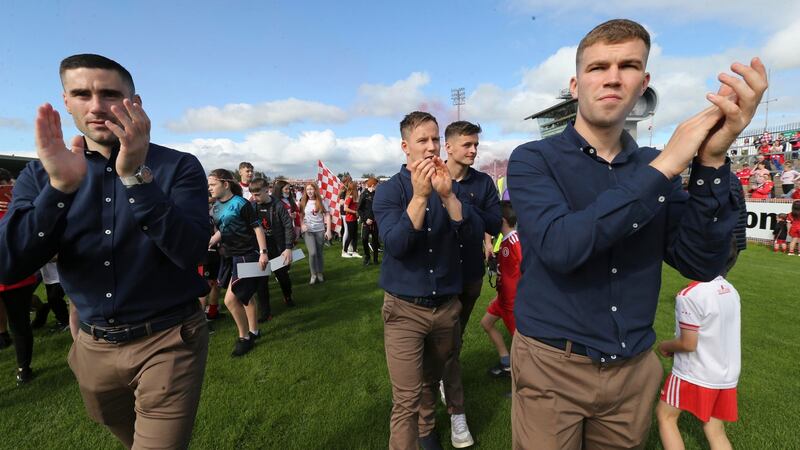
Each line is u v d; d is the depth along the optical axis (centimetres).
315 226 634
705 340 186
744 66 86
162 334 147
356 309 498
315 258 642
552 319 120
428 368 217
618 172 119
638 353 117
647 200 93
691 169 104
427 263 192
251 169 713
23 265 127
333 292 585
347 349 374
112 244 140
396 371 193
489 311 309
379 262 809
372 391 295
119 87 140
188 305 155
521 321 129
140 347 145
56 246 135
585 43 112
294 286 631
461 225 188
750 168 1339
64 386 309
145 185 126
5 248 123
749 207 949
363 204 788
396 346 195
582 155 119
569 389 120
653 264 118
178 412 147
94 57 136
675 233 117
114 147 143
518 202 121
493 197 277
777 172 1299
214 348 381
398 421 188
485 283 610
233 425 255
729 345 186
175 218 132
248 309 384
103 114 137
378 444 235
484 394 286
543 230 108
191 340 152
